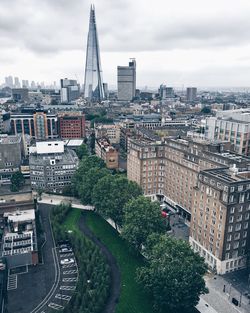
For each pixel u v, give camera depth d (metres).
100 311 94.06
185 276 89.25
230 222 108.25
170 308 93.00
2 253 116.12
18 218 144.00
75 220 156.75
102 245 132.88
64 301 97.81
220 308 96.00
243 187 107.19
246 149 185.38
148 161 175.00
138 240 120.56
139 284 106.69
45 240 136.50
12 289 103.56
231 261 113.75
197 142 156.12
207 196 116.25
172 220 158.75
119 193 144.25
